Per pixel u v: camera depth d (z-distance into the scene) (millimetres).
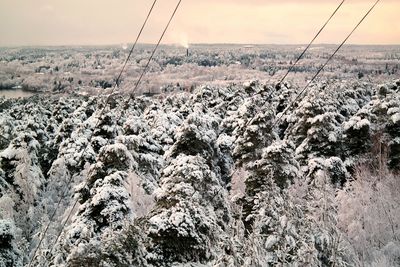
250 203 19094
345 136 28781
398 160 26938
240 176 25141
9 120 50688
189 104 54656
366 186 22547
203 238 14297
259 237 11297
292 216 12047
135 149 25656
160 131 36094
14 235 18812
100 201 16734
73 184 32875
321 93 36750
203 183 17438
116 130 32125
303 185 20422
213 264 11375
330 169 24297
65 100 66062
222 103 52188
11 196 29219
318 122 27938
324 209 12273
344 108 44844
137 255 11648
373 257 16469
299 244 11227
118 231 12008
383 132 28391
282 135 40000
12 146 31484
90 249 11141
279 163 20109
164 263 13539
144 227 13828
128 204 16844
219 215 17453
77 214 17656
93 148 31328
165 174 18141
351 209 19047
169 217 14305
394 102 29078
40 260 14141
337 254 11039
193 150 25781
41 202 31312
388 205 20375
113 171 19672
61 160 33938
